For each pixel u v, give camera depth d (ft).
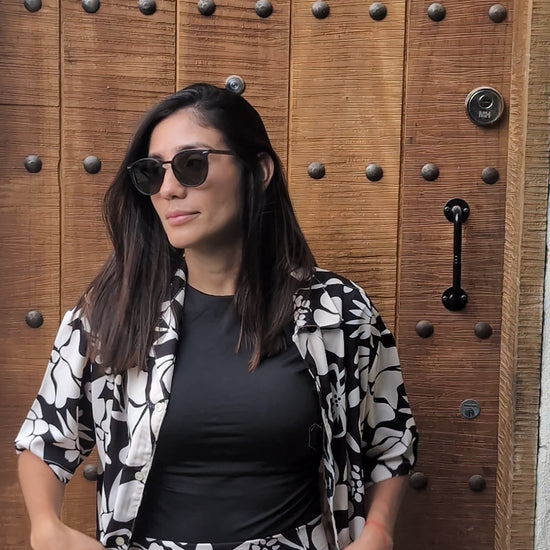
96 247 5.05
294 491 3.70
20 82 4.90
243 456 3.59
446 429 5.31
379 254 5.22
